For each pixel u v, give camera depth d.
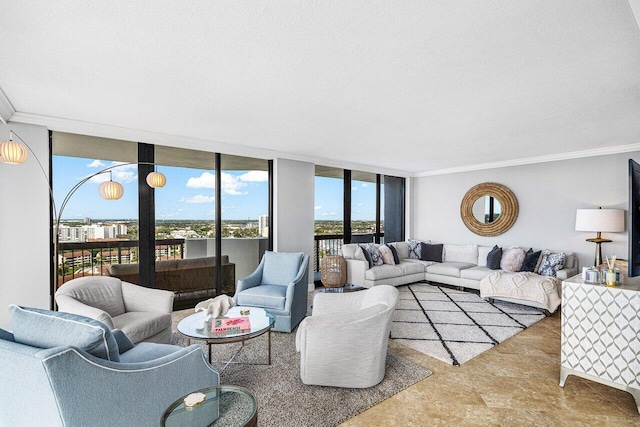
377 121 3.48
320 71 2.28
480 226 6.30
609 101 2.87
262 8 1.57
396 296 2.56
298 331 2.61
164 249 4.36
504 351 3.10
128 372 1.48
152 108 3.08
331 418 2.07
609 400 2.30
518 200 5.83
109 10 1.58
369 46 1.94
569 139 4.29
